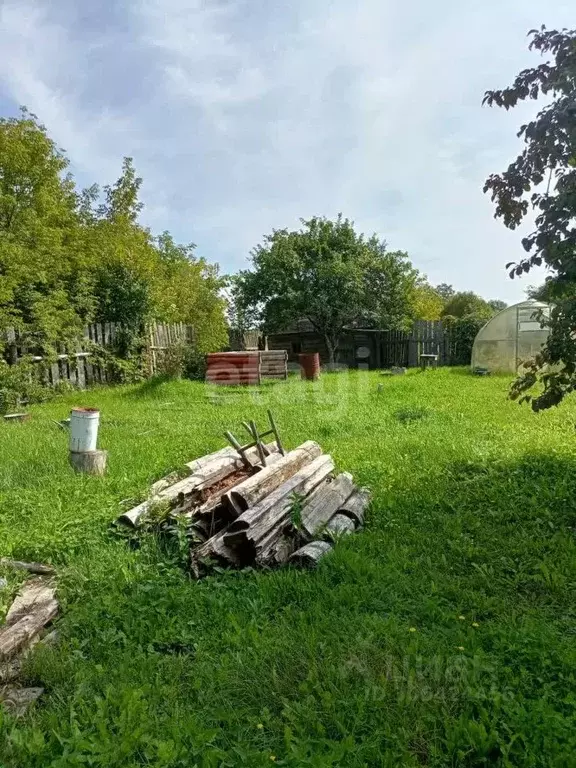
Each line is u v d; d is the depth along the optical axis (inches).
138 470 229.9
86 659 107.0
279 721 86.4
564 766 74.5
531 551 153.7
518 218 193.2
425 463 239.3
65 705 92.8
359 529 177.0
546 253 172.6
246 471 208.7
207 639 113.2
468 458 242.8
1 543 149.7
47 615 119.6
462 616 117.6
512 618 118.1
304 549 149.9
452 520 176.4
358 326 951.0
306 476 186.4
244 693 94.8
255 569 146.3
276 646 106.7
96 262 610.9
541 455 242.7
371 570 141.5
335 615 120.8
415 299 1199.6
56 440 285.3
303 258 930.1
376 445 277.1
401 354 943.0
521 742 79.5
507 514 180.5
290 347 996.6
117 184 770.2
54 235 560.4
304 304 884.6
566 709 86.0
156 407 429.1
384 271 934.4
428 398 457.7
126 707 87.2
